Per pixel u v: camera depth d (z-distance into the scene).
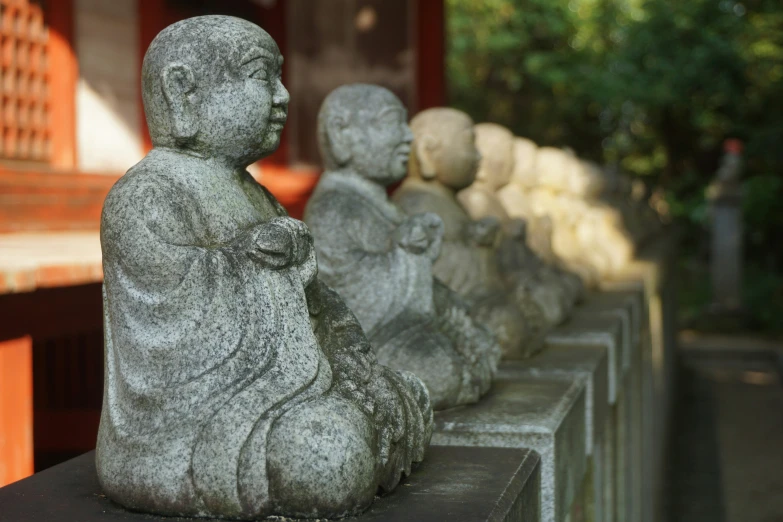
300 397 2.71
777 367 15.66
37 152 9.13
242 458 2.62
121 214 2.77
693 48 18.44
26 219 8.55
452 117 5.17
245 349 2.72
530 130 22.58
